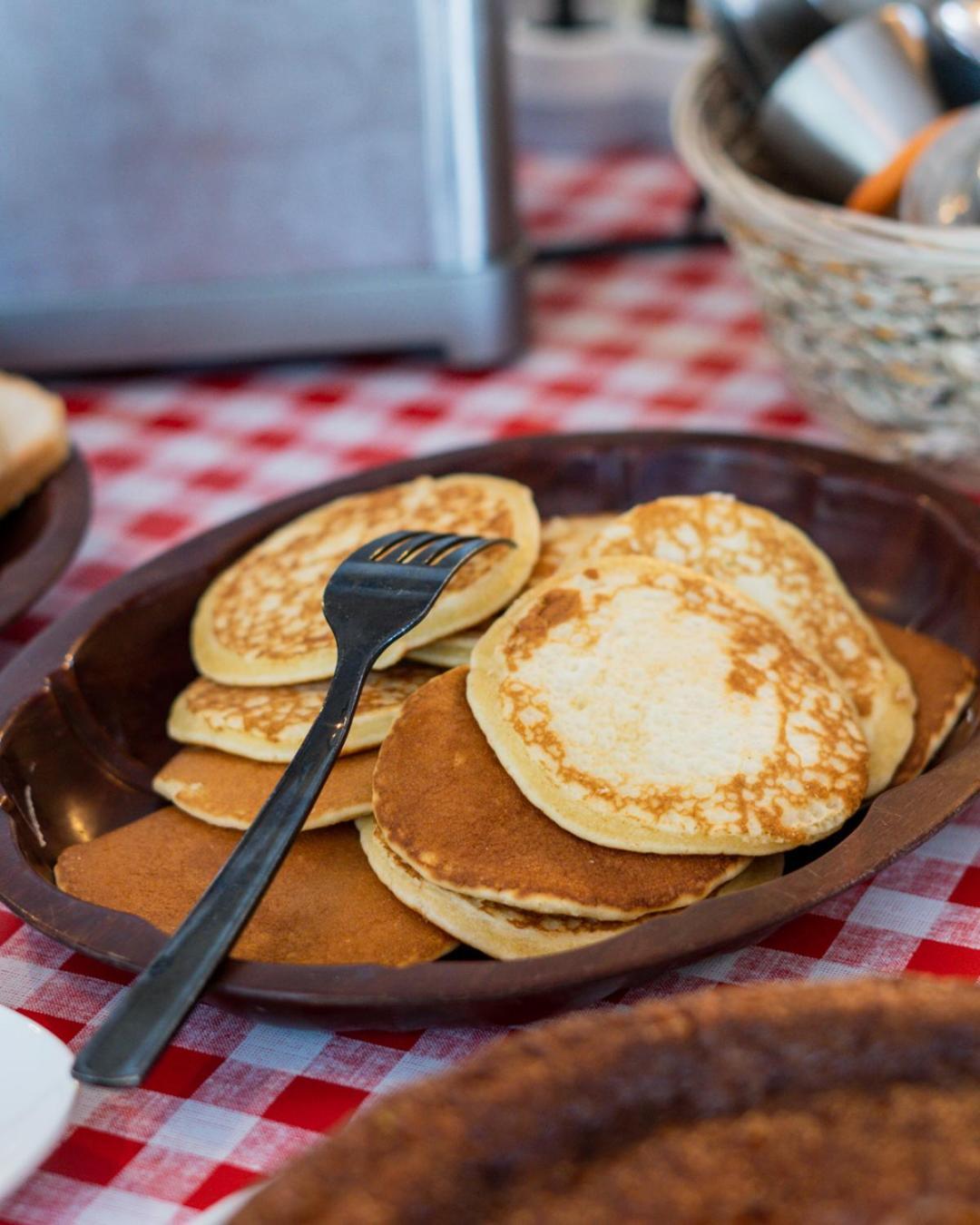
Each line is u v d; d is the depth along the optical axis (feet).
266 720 2.60
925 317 2.95
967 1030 2.10
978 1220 2.04
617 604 2.59
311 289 3.64
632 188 4.90
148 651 2.75
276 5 3.43
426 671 2.64
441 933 2.41
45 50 3.46
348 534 2.82
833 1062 2.10
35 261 3.62
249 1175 2.31
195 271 3.66
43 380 3.83
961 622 2.73
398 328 3.68
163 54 3.47
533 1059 2.09
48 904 2.36
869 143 3.30
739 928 2.27
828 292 3.03
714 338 3.78
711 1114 2.09
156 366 3.83
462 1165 2.05
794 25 3.42
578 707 2.49
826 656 2.65
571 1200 2.05
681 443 2.93
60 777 2.62
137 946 2.31
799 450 2.89
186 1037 2.43
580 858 2.39
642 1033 2.10
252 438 3.53
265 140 3.54
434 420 3.54
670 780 2.44
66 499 3.04
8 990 2.50
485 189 3.57
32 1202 2.30
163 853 2.51
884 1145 2.07
